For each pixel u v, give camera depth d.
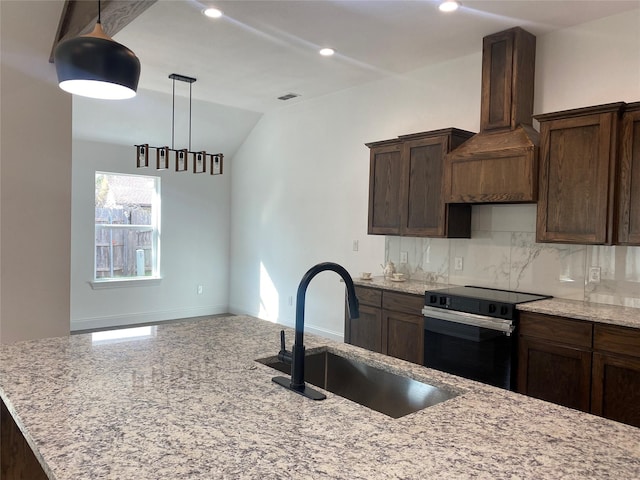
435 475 0.88
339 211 5.13
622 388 2.53
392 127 4.58
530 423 1.15
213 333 2.02
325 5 3.08
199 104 5.66
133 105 5.39
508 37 3.41
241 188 6.72
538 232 3.13
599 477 0.89
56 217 3.21
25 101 3.08
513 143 3.26
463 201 3.51
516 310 2.98
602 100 3.20
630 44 3.07
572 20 3.22
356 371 1.77
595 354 2.63
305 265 5.58
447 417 1.18
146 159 4.66
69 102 3.23
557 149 3.03
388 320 3.83
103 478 0.85
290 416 1.15
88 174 5.66
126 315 6.04
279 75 4.59
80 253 5.65
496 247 3.72
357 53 3.95
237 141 6.61
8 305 3.06
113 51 1.73
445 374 1.56
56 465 0.89
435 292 3.43
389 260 4.57
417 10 3.12
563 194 3.00
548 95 3.46
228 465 0.90
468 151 3.49
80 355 1.64
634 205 2.73
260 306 6.37
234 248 6.89
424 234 3.82
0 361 1.56
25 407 1.17
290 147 5.80
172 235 6.41
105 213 5.94
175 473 0.87
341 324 5.07
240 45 3.81
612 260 3.10
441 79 4.16
